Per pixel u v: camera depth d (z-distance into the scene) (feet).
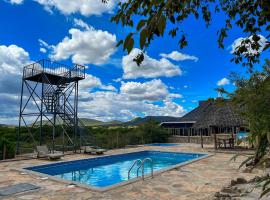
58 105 58.54
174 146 77.00
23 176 31.68
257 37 11.00
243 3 10.40
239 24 11.38
